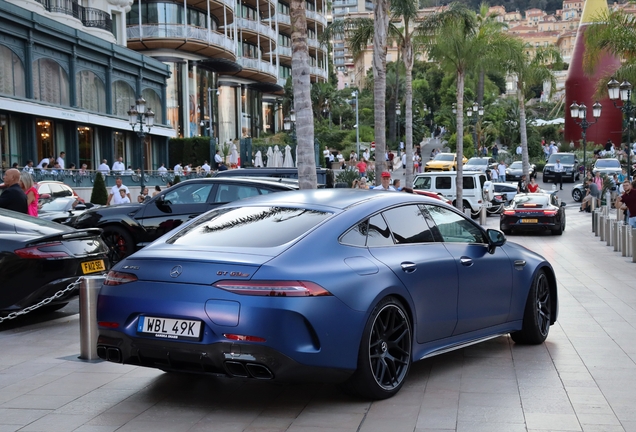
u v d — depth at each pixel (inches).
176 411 201.6
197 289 191.0
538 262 284.8
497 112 3294.8
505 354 267.9
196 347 188.2
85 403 210.4
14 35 1165.1
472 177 1189.7
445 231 248.8
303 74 510.6
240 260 191.6
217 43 2107.5
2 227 337.4
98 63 1460.4
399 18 1338.6
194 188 526.9
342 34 1241.4
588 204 1305.4
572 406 202.1
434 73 4315.9
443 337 236.7
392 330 213.6
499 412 197.0
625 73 1090.7
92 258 353.1
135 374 243.0
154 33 1993.1
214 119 2347.4
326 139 3048.7
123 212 525.3
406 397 212.5
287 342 185.3
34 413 201.5
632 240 590.6
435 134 3973.9
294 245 199.3
